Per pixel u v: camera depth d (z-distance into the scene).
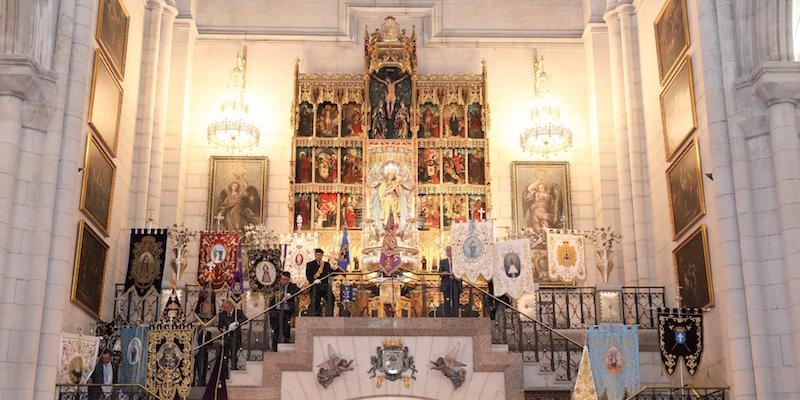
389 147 24.52
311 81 25.23
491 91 25.95
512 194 24.95
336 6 26.41
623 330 17.73
